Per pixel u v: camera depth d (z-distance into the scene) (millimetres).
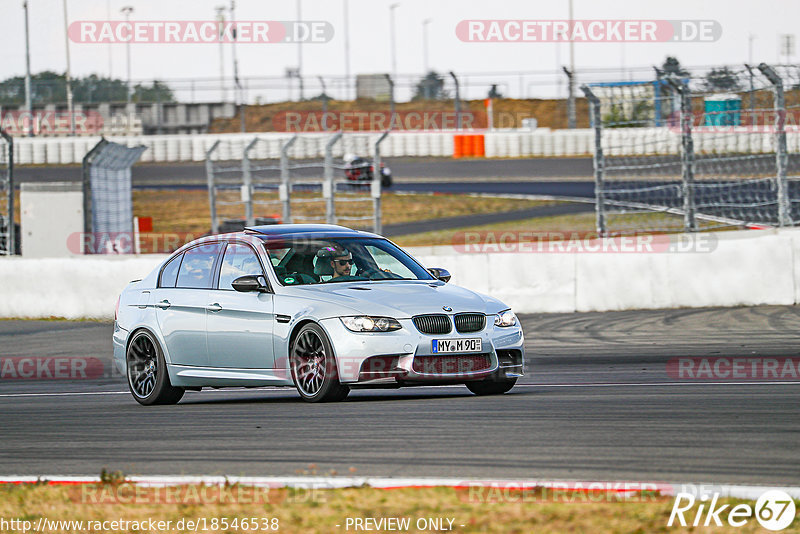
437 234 97125
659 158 109250
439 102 180375
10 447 24469
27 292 67062
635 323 51656
